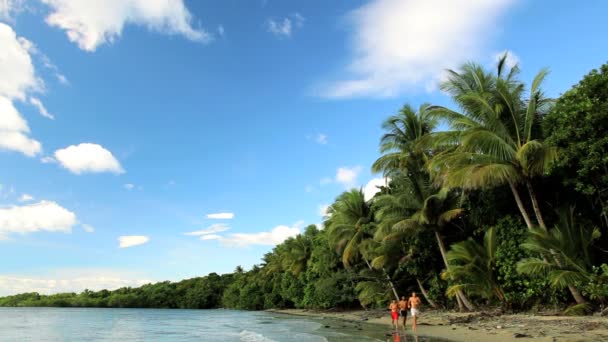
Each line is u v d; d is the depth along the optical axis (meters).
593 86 18.92
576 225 23.19
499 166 22.67
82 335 38.00
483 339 18.67
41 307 155.25
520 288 25.70
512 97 24.12
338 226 46.84
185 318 68.62
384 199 34.72
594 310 21.30
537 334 17.72
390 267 41.50
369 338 23.70
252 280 108.81
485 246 28.16
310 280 65.19
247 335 32.34
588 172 20.16
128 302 140.12
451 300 36.47
